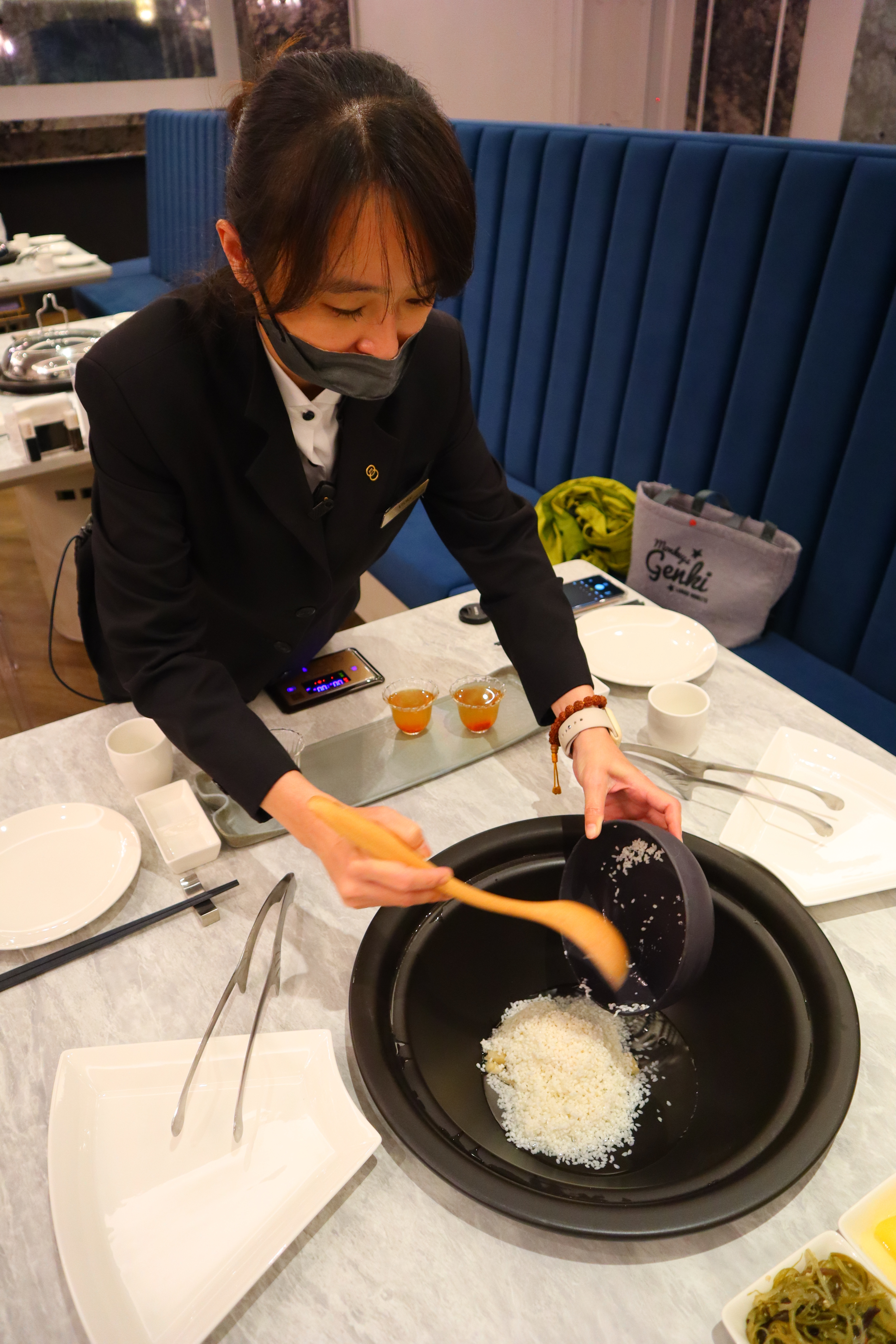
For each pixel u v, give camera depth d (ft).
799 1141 2.27
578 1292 2.18
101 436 3.11
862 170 5.81
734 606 6.66
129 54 17.15
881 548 6.23
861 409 6.10
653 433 7.79
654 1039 3.08
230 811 3.59
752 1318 1.99
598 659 4.50
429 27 15.65
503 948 3.25
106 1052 2.68
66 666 9.36
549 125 8.32
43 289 11.98
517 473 9.49
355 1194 2.39
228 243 2.60
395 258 2.27
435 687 4.35
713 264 6.89
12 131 16.84
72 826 3.51
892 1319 1.95
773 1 9.93
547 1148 2.73
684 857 2.70
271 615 3.93
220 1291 2.12
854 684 6.49
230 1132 2.49
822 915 3.15
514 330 9.06
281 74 2.24
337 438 3.47
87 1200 2.35
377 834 2.52
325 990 2.93
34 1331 2.14
